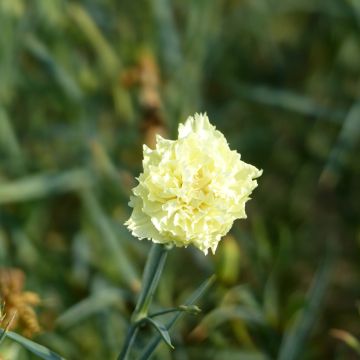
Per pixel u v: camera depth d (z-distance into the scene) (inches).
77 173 24.6
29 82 26.2
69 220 27.4
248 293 23.0
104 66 26.3
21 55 26.9
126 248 24.8
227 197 15.9
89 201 23.9
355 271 27.0
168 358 22.4
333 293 26.5
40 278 24.3
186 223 15.9
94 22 27.6
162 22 26.7
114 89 25.9
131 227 16.0
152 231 16.0
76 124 26.0
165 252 16.6
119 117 27.3
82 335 23.9
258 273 24.5
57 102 26.1
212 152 16.0
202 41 27.1
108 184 24.6
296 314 22.4
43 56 25.5
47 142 27.4
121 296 22.6
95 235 24.7
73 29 26.7
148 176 15.9
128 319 22.9
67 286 24.4
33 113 27.2
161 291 23.6
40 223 26.5
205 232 15.9
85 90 26.4
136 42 27.1
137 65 25.4
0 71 25.5
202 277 25.3
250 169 16.2
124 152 26.1
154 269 16.6
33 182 24.3
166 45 26.5
